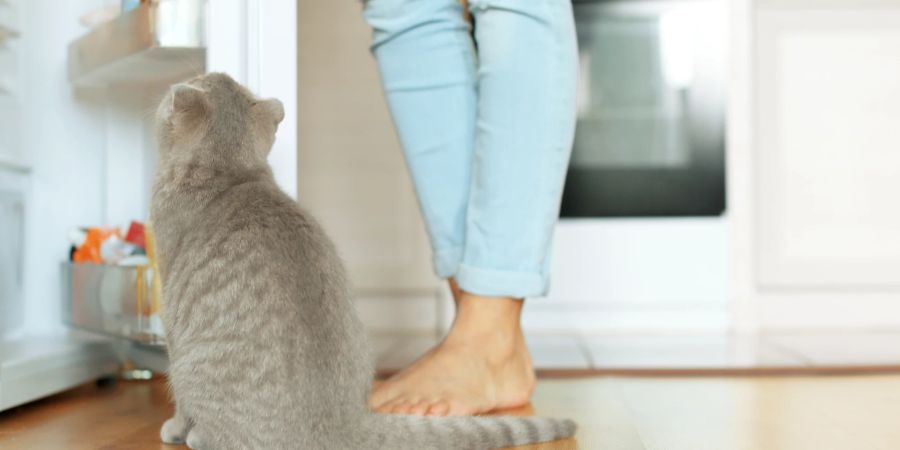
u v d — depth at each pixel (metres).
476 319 1.34
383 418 1.02
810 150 2.83
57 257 1.73
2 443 1.15
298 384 0.94
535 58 1.25
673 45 2.77
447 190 1.42
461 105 1.40
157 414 1.33
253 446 0.96
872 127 2.83
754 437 1.17
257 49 1.28
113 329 1.48
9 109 1.61
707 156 2.79
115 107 1.74
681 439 1.15
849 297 2.85
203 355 0.98
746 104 2.77
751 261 2.82
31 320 1.70
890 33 2.81
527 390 1.40
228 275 0.98
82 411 1.36
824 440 1.15
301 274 0.97
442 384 1.30
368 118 2.88
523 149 1.27
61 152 1.73
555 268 2.82
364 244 2.91
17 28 1.64
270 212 1.02
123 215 1.75
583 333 2.78
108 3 1.74
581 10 2.76
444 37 1.39
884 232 2.84
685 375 1.79
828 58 2.82
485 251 1.31
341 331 0.98
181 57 1.38
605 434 1.18
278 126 1.29
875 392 1.56
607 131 2.79
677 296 2.82
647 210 2.81
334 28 2.86
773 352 2.17
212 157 1.08
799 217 2.84
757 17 2.81
